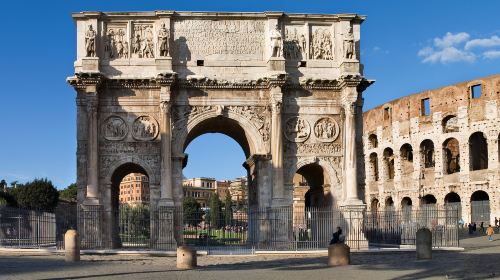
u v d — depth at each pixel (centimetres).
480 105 9100
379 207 10594
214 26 5516
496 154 8844
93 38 5288
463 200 9162
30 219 6412
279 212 5281
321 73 5528
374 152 10869
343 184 5472
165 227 5194
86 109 5288
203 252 4881
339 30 5591
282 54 5388
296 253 4862
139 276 3117
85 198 5216
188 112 5406
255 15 5519
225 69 5469
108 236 5247
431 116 9712
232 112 5438
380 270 3369
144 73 5388
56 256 4659
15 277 3044
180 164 5356
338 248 3753
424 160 9894
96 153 5241
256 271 3400
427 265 3666
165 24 5431
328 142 5506
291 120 5497
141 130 5384
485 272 3125
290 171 5441
